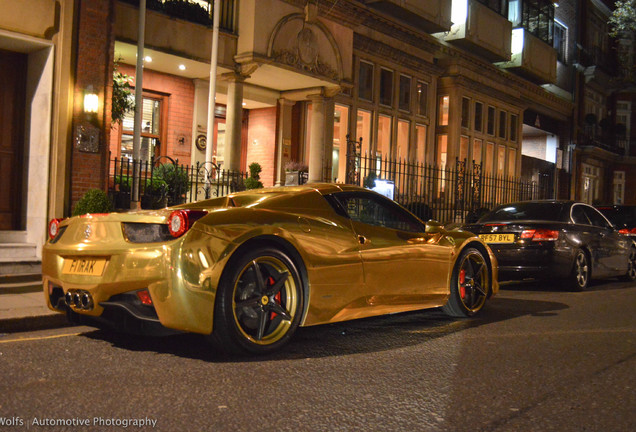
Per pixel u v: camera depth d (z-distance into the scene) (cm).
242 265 417
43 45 869
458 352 464
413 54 1833
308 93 1511
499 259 883
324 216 496
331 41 1443
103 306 426
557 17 2733
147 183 1086
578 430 300
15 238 877
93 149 920
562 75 2788
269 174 1573
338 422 304
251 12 1273
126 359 423
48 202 868
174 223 401
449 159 1973
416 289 558
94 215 452
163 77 1359
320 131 1498
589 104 3120
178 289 393
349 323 584
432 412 322
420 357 446
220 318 409
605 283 1048
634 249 1088
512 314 654
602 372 411
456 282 610
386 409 326
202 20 1259
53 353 439
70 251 444
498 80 2188
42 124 878
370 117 1722
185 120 1404
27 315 533
